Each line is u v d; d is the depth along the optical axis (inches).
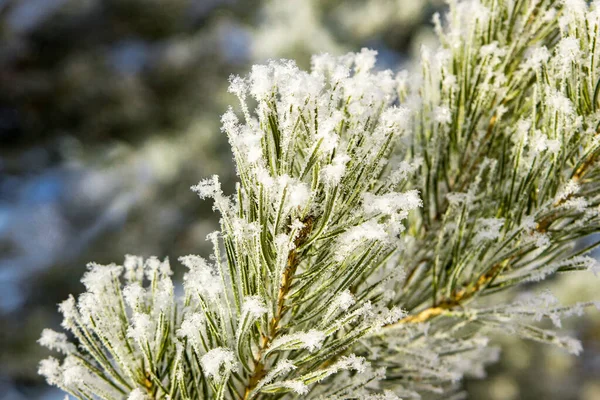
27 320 80.2
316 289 17.5
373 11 94.8
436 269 19.1
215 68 94.3
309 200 16.7
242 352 17.3
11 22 81.1
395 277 18.1
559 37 19.7
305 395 18.5
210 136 93.9
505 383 71.7
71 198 103.0
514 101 19.7
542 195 18.6
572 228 18.8
